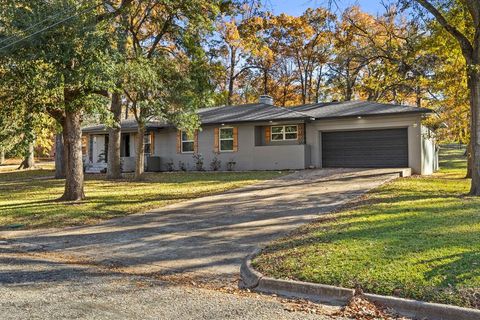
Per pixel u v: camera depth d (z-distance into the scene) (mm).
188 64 17516
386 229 7543
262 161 22734
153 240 8531
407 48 22609
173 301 4988
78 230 9805
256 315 4492
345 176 17344
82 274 6285
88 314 4500
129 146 27641
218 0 15508
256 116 22906
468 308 4266
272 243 7430
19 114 12344
